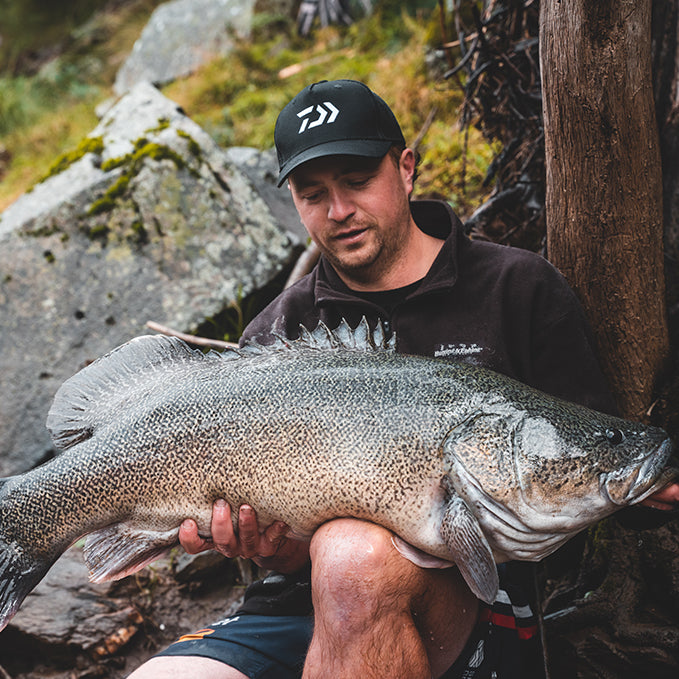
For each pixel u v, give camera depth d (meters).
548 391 2.30
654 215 2.47
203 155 4.44
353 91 2.25
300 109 2.27
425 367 2.03
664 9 2.65
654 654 2.40
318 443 1.96
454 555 1.86
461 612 2.17
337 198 2.25
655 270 2.53
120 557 2.16
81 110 9.08
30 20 12.57
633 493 1.93
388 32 7.68
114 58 10.63
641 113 2.34
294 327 2.59
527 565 2.45
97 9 12.31
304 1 8.67
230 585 3.50
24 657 3.36
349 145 2.19
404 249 2.39
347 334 2.22
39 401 4.14
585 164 2.42
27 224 4.42
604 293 2.54
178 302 4.18
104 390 2.27
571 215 2.52
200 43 9.00
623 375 2.62
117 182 4.41
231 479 2.03
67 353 4.20
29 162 7.98
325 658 1.92
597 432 1.96
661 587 2.49
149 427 2.10
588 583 2.71
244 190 4.38
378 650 1.89
